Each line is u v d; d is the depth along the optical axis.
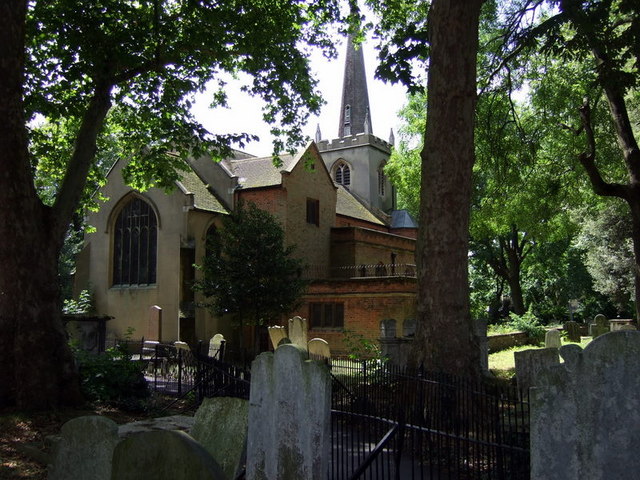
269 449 7.28
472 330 12.46
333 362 21.81
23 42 12.35
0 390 11.98
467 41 12.72
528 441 7.54
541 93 22.95
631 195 18.17
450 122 12.64
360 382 13.91
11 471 8.68
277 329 23.48
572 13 14.53
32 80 17.25
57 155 20.41
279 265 25.23
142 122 20.67
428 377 10.20
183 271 30.41
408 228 50.12
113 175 33.47
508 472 7.41
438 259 12.45
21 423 10.96
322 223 37.28
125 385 13.84
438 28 12.84
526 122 24.69
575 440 5.02
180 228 30.78
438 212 12.56
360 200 52.12
